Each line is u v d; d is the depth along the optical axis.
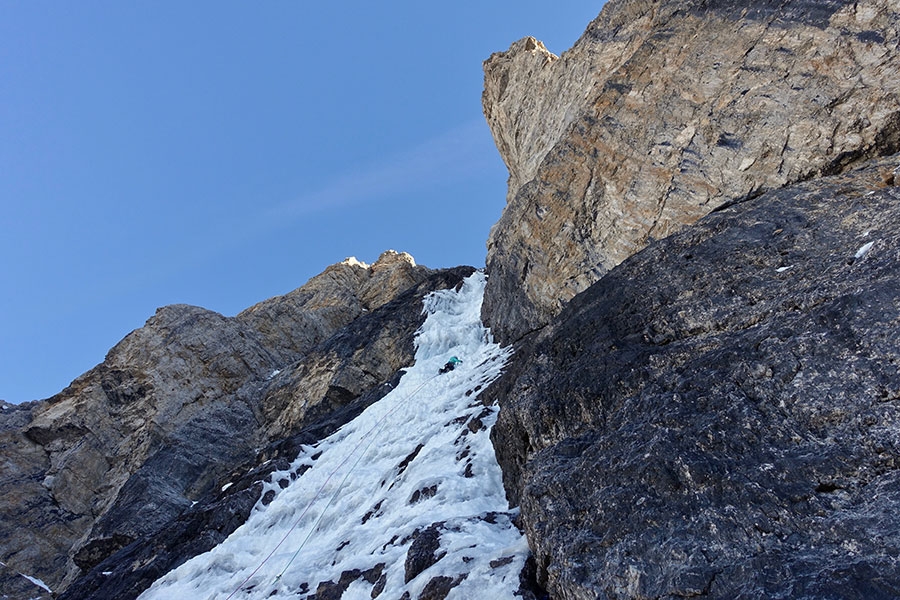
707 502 6.28
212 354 30.25
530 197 18.45
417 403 19.17
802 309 8.05
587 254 15.36
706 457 6.76
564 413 9.47
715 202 12.34
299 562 12.85
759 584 5.18
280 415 27.80
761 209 10.70
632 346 9.70
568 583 6.41
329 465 18.20
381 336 27.98
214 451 26.11
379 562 9.95
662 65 15.15
